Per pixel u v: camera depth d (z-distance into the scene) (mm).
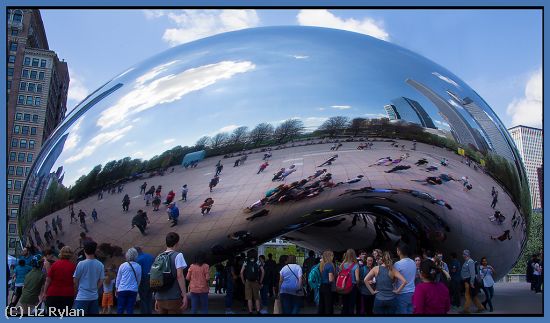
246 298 9555
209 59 9641
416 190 9547
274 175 8750
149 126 9023
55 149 9969
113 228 9086
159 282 6594
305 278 11352
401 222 10734
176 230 8883
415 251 11078
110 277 9109
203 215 8789
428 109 9703
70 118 10445
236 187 8711
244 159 8742
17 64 96625
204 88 9148
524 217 11977
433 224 10344
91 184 9195
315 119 8922
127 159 8977
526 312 10180
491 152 10609
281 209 9008
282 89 9047
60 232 9555
